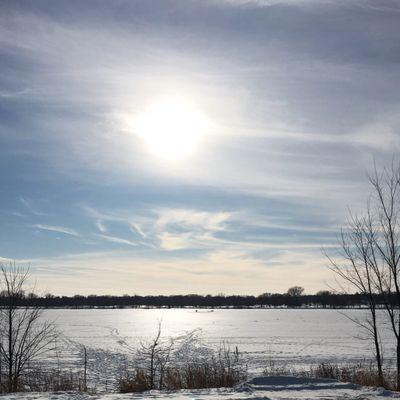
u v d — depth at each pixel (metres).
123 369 31.23
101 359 39.31
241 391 10.09
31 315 17.80
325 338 70.06
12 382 14.87
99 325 106.94
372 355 46.38
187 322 125.06
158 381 14.61
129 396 9.52
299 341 65.56
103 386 22.52
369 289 15.52
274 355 46.72
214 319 143.25
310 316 159.00
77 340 64.25
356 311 184.00
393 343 58.81
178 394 9.79
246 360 41.50
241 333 83.06
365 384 12.77
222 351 49.53
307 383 10.83
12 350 16.61
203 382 13.56
